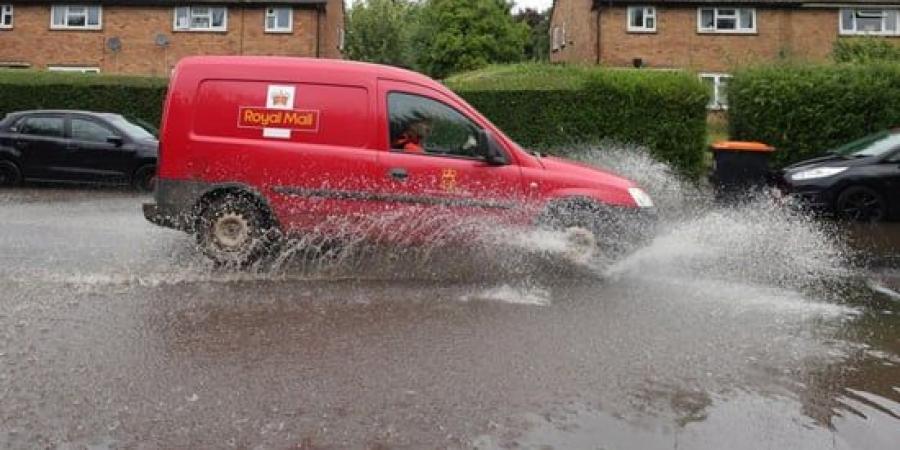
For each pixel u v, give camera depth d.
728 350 4.98
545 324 5.50
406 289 6.44
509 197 7.08
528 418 3.83
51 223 9.81
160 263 7.30
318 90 7.02
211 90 7.03
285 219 7.05
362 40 43.66
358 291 6.33
